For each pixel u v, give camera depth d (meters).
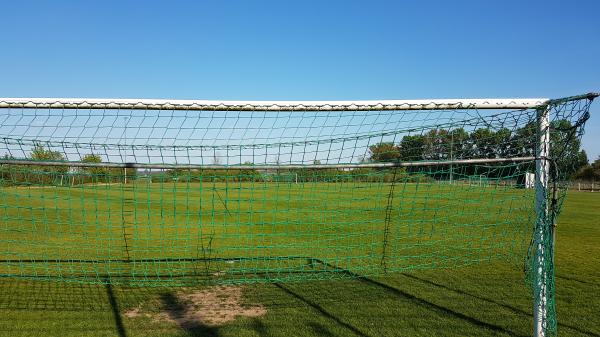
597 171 57.34
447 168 4.78
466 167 4.62
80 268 7.81
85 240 10.39
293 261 8.55
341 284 6.88
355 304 5.87
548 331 4.18
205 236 11.26
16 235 10.51
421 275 7.46
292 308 5.72
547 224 3.97
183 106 4.09
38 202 14.09
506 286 6.75
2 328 4.94
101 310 5.62
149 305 5.85
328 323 5.15
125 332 4.86
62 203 14.23
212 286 6.74
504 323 5.14
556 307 5.72
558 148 3.91
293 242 10.44
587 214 18.73
